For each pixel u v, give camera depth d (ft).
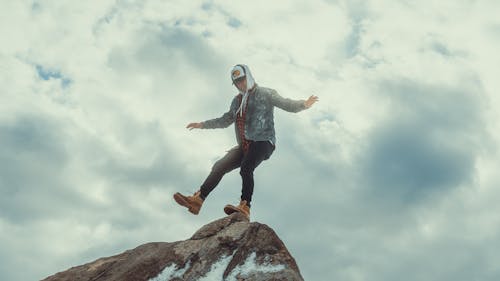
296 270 21.31
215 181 25.45
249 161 24.95
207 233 22.80
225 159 25.71
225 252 21.88
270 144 25.61
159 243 24.76
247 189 24.68
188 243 22.67
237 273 21.24
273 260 21.34
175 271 21.88
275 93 25.66
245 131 25.41
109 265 24.21
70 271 24.45
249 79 25.66
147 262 22.47
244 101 25.62
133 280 22.07
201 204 25.18
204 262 21.79
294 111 25.18
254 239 21.93
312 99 24.91
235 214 23.47
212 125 26.84
